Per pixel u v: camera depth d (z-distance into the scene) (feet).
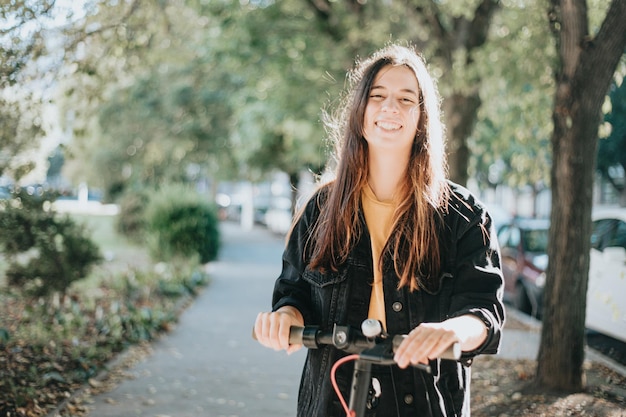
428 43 35.27
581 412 19.30
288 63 44.60
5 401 18.66
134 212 77.87
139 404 20.39
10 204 30.81
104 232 93.61
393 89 7.20
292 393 22.18
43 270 32.40
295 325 6.57
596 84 19.98
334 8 40.09
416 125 7.20
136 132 88.38
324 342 6.36
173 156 93.15
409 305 6.83
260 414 19.89
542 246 38.34
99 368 23.73
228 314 37.35
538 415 19.17
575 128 20.43
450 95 35.12
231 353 27.89
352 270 6.98
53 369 22.49
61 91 26.81
